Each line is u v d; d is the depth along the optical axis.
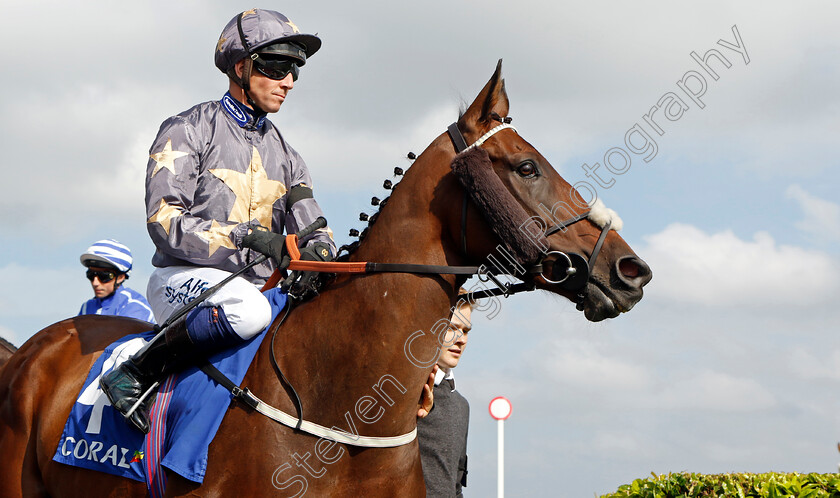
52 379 2.74
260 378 2.31
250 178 2.84
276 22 2.86
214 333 2.34
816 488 3.86
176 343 2.38
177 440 2.26
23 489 2.70
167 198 2.61
